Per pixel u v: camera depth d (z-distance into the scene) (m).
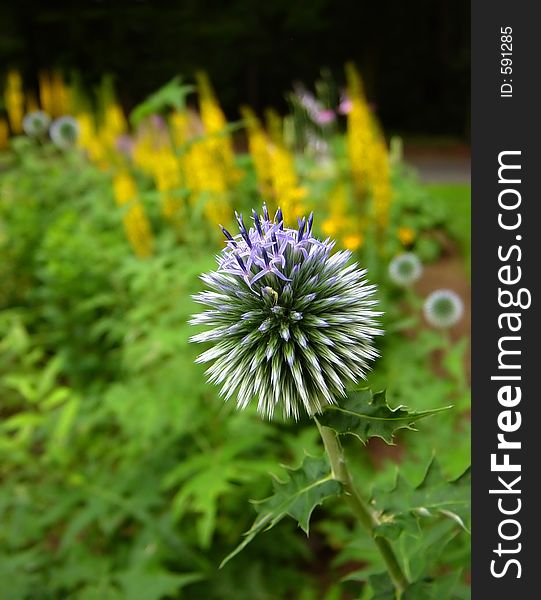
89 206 6.71
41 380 3.95
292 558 3.85
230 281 1.91
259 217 1.86
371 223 5.84
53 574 2.97
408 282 5.17
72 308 5.32
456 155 16.16
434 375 4.64
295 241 1.83
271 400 1.85
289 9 17.34
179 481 3.75
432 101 20.55
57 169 7.33
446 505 1.79
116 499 3.31
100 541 3.73
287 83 19.78
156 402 3.59
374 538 1.80
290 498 1.76
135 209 5.00
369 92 19.70
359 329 1.87
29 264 6.28
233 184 5.44
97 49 16.69
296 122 7.90
